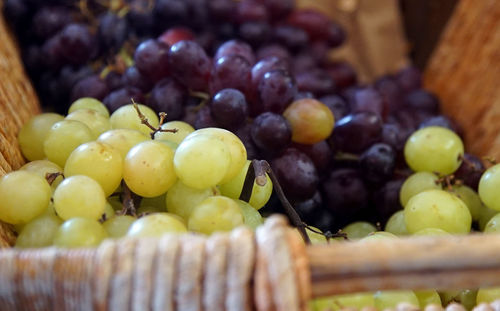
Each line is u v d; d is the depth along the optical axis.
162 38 0.46
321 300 0.30
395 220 0.37
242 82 0.37
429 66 0.54
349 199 0.39
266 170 0.32
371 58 0.62
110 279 0.25
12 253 0.26
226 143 0.33
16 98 0.40
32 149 0.37
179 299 0.25
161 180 0.32
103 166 0.32
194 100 0.40
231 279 0.25
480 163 0.40
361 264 0.25
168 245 0.25
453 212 0.35
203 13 0.49
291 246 0.25
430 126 0.43
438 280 0.25
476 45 0.50
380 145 0.39
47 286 0.25
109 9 0.49
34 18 0.47
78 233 0.29
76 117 0.36
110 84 0.43
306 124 0.38
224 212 0.30
